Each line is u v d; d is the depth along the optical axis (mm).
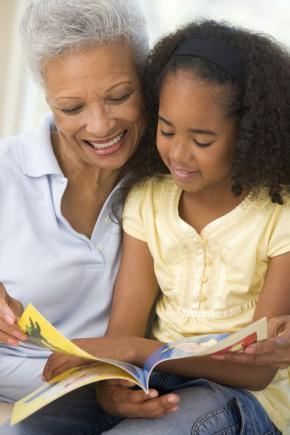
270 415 1691
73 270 1858
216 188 1743
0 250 1843
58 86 1679
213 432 1573
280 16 3492
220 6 3510
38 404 1515
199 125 1595
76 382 1537
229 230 1746
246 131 1628
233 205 1758
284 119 1675
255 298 1769
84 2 1636
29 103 3453
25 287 1832
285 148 1693
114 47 1663
